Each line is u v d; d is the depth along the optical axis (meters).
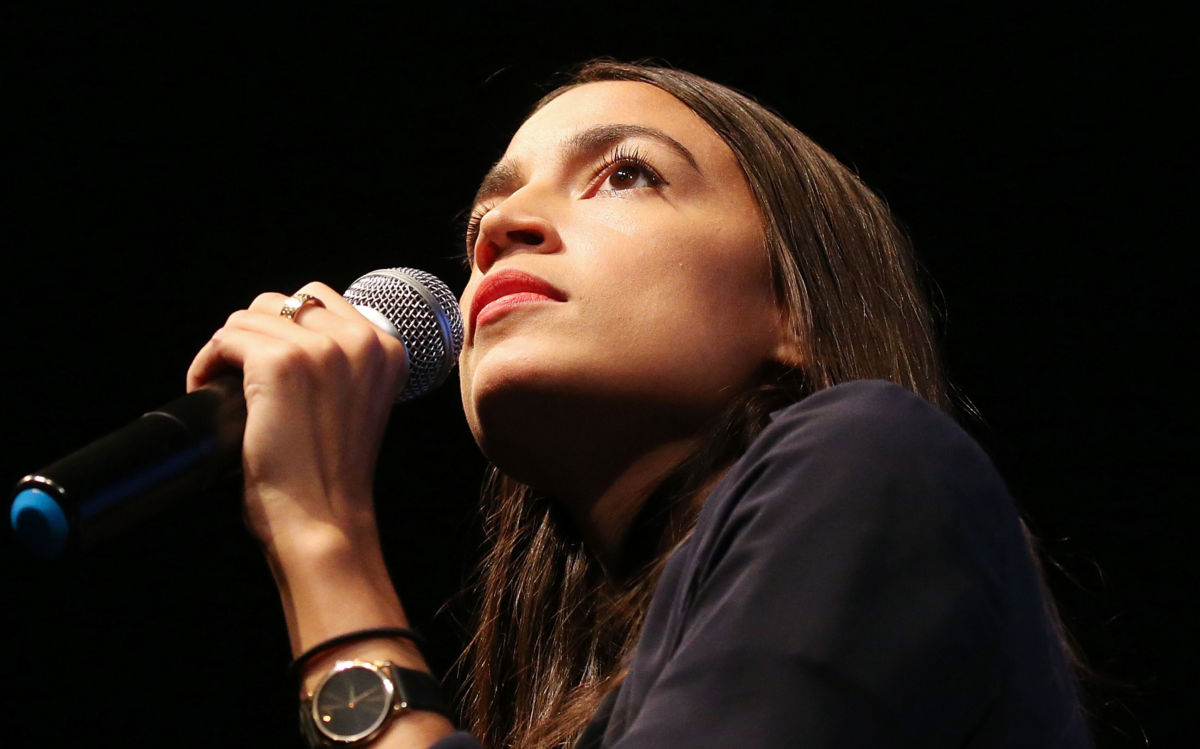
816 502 2.38
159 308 9.20
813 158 4.15
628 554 3.56
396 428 8.75
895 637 2.21
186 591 8.30
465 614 6.98
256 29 9.51
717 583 2.39
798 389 3.64
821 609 2.22
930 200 8.81
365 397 3.18
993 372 8.61
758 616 2.24
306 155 9.46
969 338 8.66
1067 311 8.61
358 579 2.94
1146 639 7.94
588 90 4.16
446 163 9.44
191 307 9.23
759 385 3.63
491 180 4.11
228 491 3.13
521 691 4.02
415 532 8.55
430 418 8.80
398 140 9.45
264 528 2.96
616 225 3.64
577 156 3.90
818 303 3.77
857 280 3.94
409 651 2.86
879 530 2.32
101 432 8.91
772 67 8.96
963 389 8.59
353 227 9.38
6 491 8.61
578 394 3.41
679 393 3.49
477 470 8.73
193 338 9.20
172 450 2.81
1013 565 2.49
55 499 2.55
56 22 9.33
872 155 8.86
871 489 2.37
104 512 2.61
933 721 2.23
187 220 9.34
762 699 2.14
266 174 9.43
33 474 2.58
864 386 2.68
